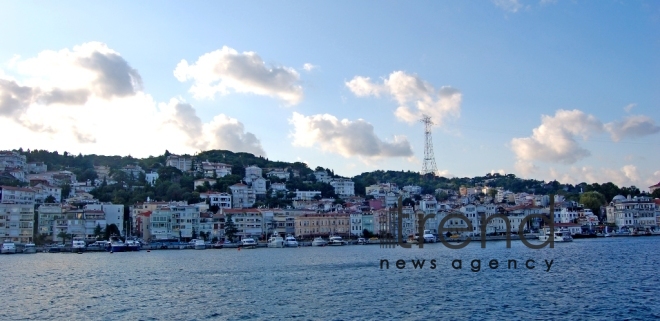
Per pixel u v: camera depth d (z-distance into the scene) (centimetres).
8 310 10100
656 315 9006
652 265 15975
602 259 18112
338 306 10056
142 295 11556
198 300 10875
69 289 12519
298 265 17562
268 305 10256
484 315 9144
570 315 9081
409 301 10394
